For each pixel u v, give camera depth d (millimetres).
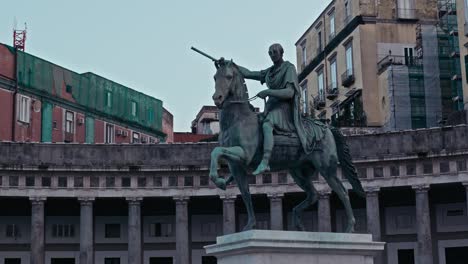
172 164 64500
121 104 94500
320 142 19688
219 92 18750
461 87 74688
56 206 68062
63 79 85125
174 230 69000
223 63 19203
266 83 19953
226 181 18750
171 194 64375
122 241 68500
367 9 78375
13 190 62531
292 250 17312
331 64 84750
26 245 67000
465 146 59531
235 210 68188
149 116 100062
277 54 19766
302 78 94188
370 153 61812
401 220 65562
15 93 77625
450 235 64062
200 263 68188
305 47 94688
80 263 62812
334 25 84875
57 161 63594
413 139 61031
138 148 64812
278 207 62719
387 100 75312
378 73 77500
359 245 18172
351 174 20703
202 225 69000
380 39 78250
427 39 77125
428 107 75438
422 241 59812
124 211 69062
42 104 81312
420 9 79500
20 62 78875
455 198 64375
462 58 66062
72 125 85688
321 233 17750
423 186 60312
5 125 76188
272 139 18734
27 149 63281
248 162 18672
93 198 63656
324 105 85562
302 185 20250
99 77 91062
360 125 75500
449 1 78875
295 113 19312
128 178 64562
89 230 63219
